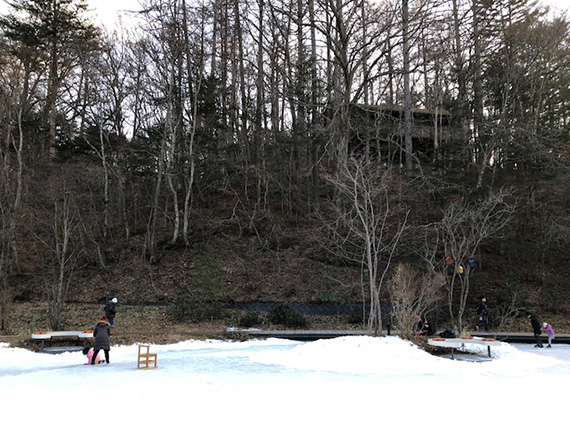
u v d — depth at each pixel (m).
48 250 26.84
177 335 19.67
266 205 33.91
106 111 32.69
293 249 29.25
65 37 34.09
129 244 29.73
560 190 27.06
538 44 28.27
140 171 31.48
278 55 32.22
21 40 31.88
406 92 28.45
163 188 33.03
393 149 33.81
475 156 31.56
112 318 19.67
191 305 23.25
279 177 33.22
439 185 26.12
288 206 33.56
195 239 29.52
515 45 29.08
